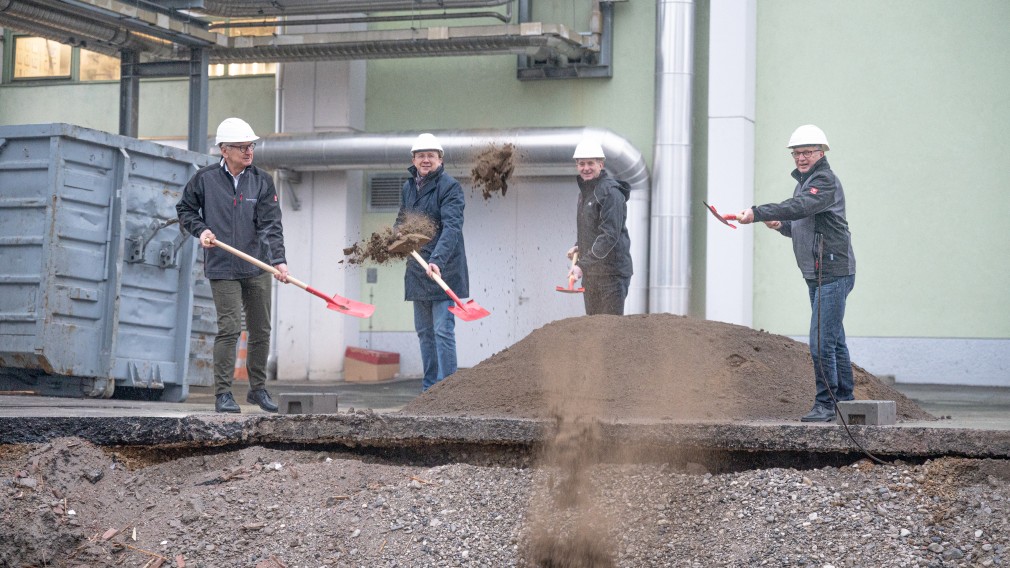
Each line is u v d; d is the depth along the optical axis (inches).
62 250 349.4
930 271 608.1
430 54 633.0
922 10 608.1
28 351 346.0
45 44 761.6
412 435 255.6
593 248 319.9
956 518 212.2
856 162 617.9
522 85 674.8
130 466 257.6
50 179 346.3
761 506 223.5
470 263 668.1
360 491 242.1
